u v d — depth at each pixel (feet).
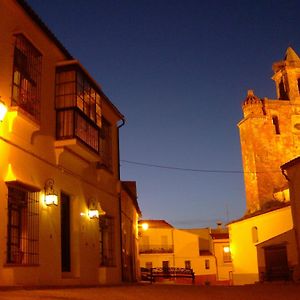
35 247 39.40
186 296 31.91
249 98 157.38
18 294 28.48
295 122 157.79
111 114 65.46
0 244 34.12
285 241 89.15
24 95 40.40
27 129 39.47
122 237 70.49
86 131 49.16
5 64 37.29
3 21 37.55
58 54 47.78
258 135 152.97
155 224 192.95
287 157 153.48
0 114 34.24
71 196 49.39
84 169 52.85
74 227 48.98
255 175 148.77
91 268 52.11
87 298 27.86
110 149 64.80
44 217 41.70
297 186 79.71
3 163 35.78
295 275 84.07
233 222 117.70
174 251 185.68
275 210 101.24
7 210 35.55
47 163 43.27
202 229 199.52
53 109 45.60
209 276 184.24
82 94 48.52
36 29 42.86
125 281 68.54
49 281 41.27
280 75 168.96
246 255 110.83
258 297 32.14
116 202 65.77
